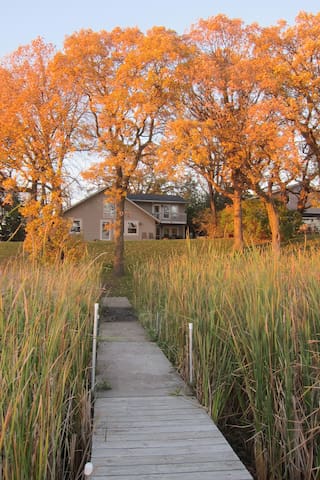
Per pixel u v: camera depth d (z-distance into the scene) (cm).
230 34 1819
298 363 376
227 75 1719
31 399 317
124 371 563
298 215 2516
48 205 1337
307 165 2045
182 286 650
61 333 388
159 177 1800
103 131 1639
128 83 1493
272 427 366
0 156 1434
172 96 1526
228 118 1742
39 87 1503
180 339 586
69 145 1519
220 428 436
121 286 1560
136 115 1507
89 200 3619
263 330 397
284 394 364
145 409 430
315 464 354
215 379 449
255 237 2275
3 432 265
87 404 397
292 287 443
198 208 4281
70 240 1258
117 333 824
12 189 1526
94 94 1592
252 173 1775
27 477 279
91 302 659
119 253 1766
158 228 4122
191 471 310
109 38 1592
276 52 1823
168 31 1570
